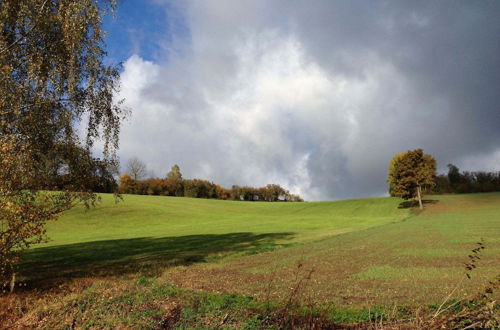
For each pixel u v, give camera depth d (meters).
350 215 72.94
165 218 64.69
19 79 14.01
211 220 64.94
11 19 14.00
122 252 25.64
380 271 14.89
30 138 12.78
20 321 9.36
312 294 11.16
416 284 12.05
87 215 60.56
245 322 7.98
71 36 14.32
